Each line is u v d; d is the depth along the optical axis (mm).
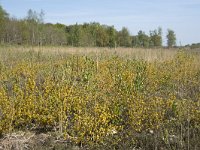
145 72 9812
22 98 6727
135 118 6258
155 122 6406
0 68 11148
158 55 15391
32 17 41281
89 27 45312
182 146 5590
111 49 19250
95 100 6641
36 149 5777
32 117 6531
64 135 6016
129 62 11273
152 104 6801
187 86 9578
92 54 15758
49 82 7680
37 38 36031
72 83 7863
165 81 9562
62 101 6641
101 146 5820
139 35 44844
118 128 6324
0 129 6184
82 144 5965
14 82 8500
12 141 5961
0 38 36969
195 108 6750
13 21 40219
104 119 5984
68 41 39094
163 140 5863
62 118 6371
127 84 7902
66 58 13594
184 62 12430
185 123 6500
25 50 18156
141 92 8008
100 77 8648
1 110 6531
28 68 10484
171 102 6949
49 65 11156
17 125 6531
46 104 6707
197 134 6039
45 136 6281
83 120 6020
